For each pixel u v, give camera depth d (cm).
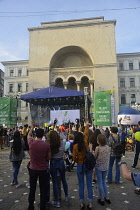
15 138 592
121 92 4547
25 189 559
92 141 550
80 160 438
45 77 3722
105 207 434
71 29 3797
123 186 586
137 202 460
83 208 421
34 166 403
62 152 470
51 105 2897
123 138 1064
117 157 612
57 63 4131
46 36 3856
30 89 3709
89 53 3650
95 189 567
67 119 2133
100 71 3572
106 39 3647
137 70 4562
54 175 452
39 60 3791
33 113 2934
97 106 1819
